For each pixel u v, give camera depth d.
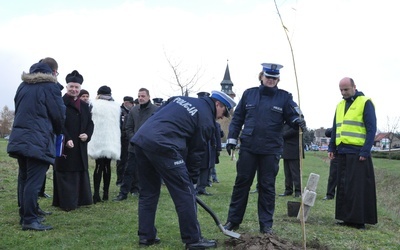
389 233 6.05
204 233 5.51
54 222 5.96
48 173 11.20
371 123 6.31
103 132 7.71
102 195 8.66
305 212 6.45
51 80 5.54
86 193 7.34
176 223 6.05
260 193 5.63
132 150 8.09
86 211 6.84
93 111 7.72
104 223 5.99
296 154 9.28
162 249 4.70
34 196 5.45
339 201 6.46
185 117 4.60
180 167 4.52
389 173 15.58
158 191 4.91
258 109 5.58
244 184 5.69
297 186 9.29
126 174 8.11
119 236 5.26
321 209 7.91
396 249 5.13
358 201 6.25
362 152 6.27
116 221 6.11
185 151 4.74
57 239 5.04
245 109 5.76
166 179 4.54
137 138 4.55
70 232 5.42
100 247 4.76
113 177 11.98
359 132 6.40
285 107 5.57
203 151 4.79
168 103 4.77
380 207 9.59
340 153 6.51
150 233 4.84
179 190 4.54
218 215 6.81
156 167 4.54
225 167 18.20
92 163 13.72
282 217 6.88
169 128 4.52
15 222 5.88
